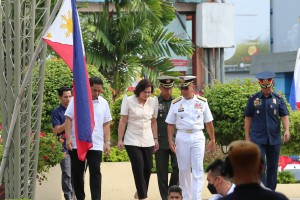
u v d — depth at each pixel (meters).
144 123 15.45
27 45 12.68
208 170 9.32
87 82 13.09
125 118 15.47
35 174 13.15
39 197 16.20
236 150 6.64
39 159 14.55
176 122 15.23
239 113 18.03
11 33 12.48
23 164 12.84
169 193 12.26
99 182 14.65
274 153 15.77
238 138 18.28
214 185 9.28
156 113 15.67
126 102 15.45
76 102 13.08
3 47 12.59
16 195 12.78
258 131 15.65
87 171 17.28
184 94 15.16
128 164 17.70
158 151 15.84
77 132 13.16
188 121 15.05
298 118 18.42
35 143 13.10
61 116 15.57
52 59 18.20
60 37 12.75
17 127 12.58
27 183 12.91
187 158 15.13
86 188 17.25
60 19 12.74
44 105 17.44
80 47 12.95
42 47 12.76
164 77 15.82
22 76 12.67
